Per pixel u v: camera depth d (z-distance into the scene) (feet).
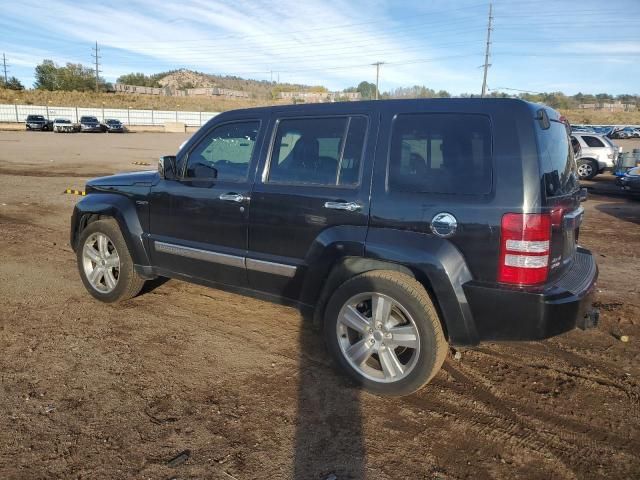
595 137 64.08
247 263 13.43
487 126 10.52
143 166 65.98
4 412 10.61
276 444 9.84
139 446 9.67
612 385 12.33
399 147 11.39
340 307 11.89
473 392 11.93
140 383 11.93
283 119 13.16
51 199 38.40
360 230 11.51
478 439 10.16
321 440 10.00
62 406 10.89
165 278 19.75
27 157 74.69
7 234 26.71
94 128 167.63
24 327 14.90
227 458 9.41
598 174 69.77
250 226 13.35
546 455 9.71
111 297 16.61
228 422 10.50
